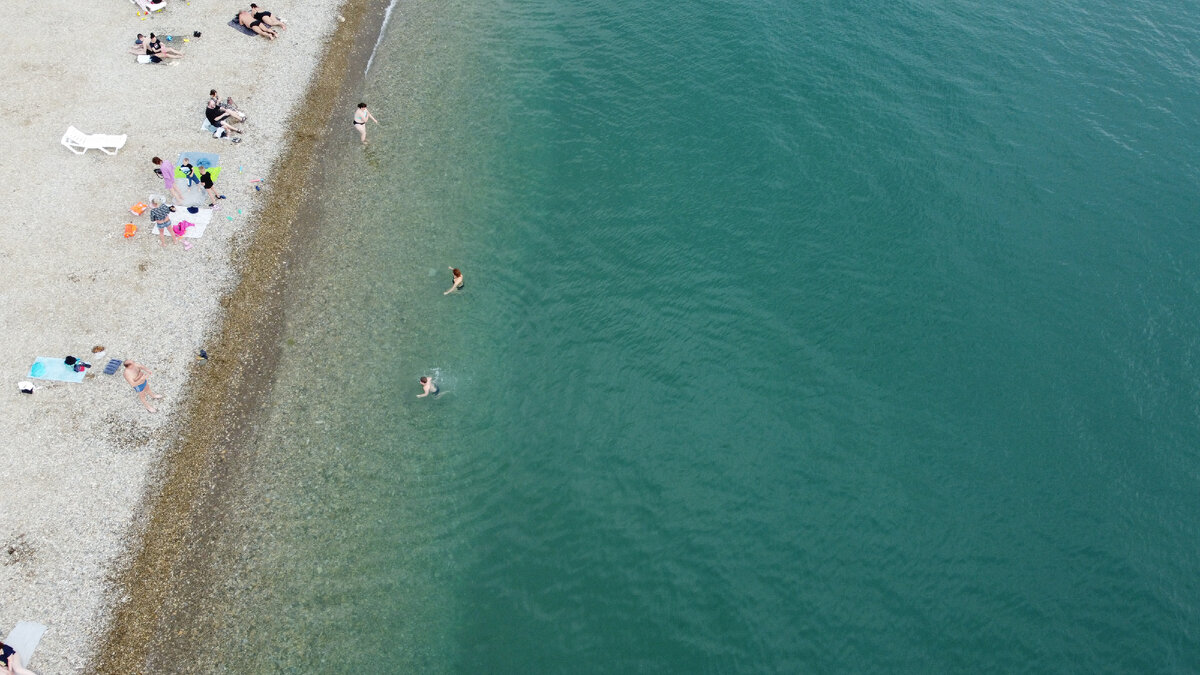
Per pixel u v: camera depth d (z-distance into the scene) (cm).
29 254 2911
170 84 3644
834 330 3097
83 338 2711
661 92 4128
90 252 2953
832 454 2741
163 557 2325
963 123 3938
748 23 4534
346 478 2612
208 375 2728
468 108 4012
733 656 2286
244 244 3120
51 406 2539
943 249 3375
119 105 3494
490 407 2869
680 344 3055
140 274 2925
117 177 3209
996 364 2997
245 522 2458
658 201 3588
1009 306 3180
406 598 2373
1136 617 2388
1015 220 3494
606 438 2789
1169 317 3159
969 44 4428
